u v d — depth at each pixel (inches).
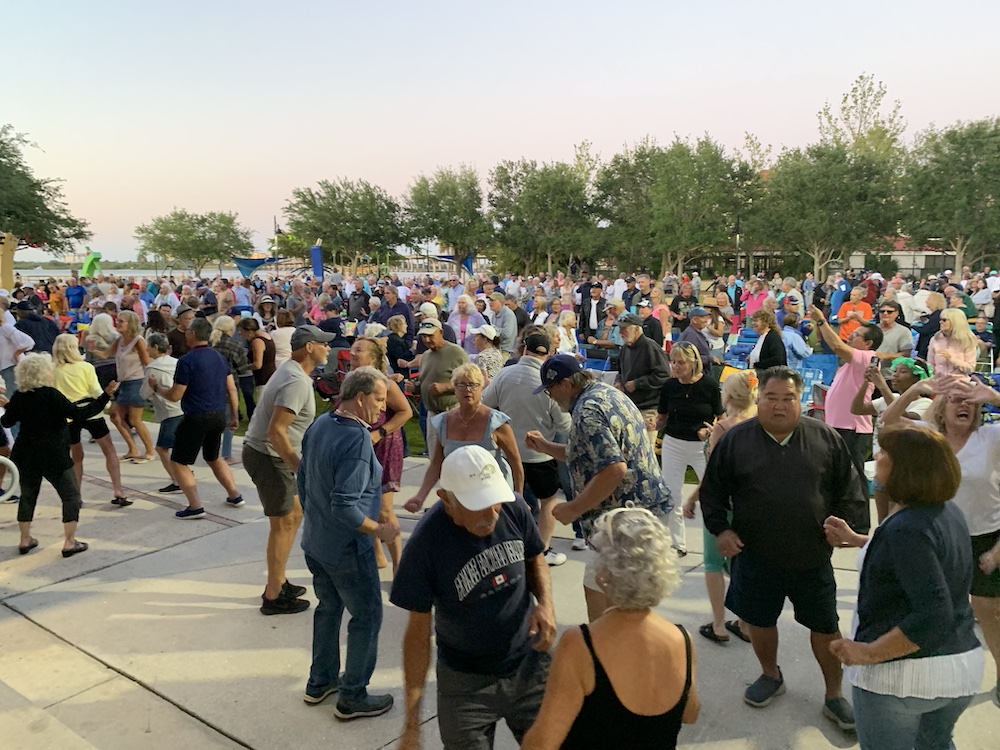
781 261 2138.3
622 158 2252.7
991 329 537.3
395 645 174.7
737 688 153.3
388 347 393.7
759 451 136.3
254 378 386.6
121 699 154.9
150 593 205.3
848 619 179.3
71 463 232.8
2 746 133.0
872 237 1830.7
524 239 2204.7
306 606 194.7
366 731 142.5
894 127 2009.1
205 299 872.9
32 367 222.7
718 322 475.8
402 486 296.8
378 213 2169.0
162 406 283.9
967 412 142.0
